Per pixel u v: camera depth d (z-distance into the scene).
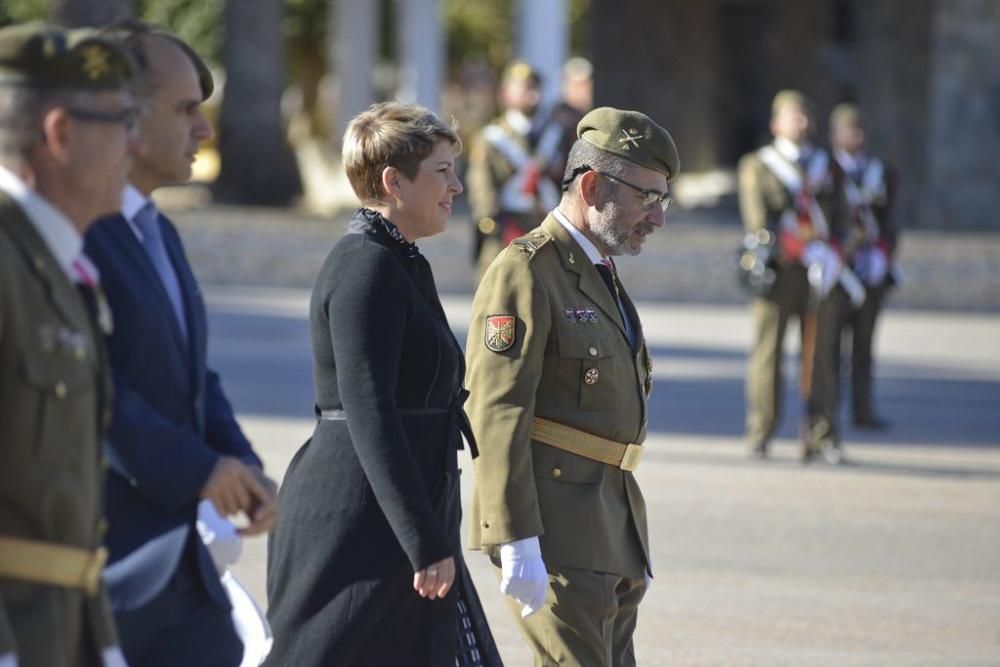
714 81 103.50
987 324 70.19
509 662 23.44
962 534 32.22
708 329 64.94
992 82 87.50
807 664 23.58
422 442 15.66
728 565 29.16
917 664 23.80
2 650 10.46
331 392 15.64
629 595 17.42
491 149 40.59
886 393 50.78
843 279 38.47
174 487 13.12
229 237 76.00
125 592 13.18
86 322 11.60
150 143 13.95
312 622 15.45
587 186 16.91
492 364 16.38
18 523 11.21
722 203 100.25
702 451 40.03
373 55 101.31
